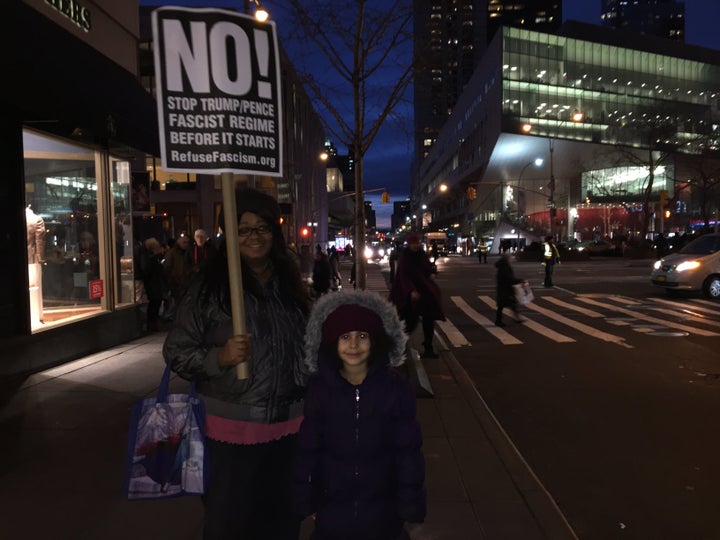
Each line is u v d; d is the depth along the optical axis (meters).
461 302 19.03
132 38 11.76
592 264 40.91
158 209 38.00
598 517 4.17
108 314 10.09
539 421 6.43
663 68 78.88
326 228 90.50
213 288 2.55
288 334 2.61
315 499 2.49
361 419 2.45
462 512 3.87
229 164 2.57
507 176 82.50
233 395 2.50
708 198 70.12
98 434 5.45
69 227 9.74
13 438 5.35
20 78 6.69
